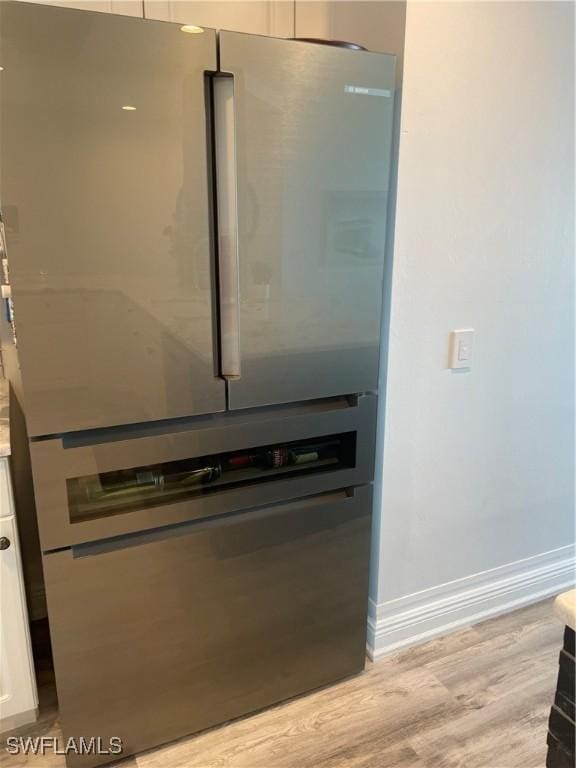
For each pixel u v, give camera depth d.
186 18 1.79
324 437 1.74
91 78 1.18
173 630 1.58
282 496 1.65
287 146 1.40
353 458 1.74
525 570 2.30
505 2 1.65
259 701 1.78
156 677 1.60
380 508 1.88
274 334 1.50
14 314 1.23
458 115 1.66
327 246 1.51
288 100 1.37
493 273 1.87
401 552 1.97
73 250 1.24
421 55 1.56
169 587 1.54
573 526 2.38
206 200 1.34
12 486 1.49
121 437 1.40
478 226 1.79
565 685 0.85
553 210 1.92
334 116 1.43
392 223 1.65
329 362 1.60
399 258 1.68
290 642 1.78
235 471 1.62
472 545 2.13
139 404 1.39
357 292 1.59
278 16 1.92
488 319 1.90
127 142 1.23
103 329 1.31
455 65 1.62
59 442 1.33
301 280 1.50
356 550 1.81
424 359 1.82
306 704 1.82
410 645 2.08
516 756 1.64
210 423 1.50
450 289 1.80
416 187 1.65
